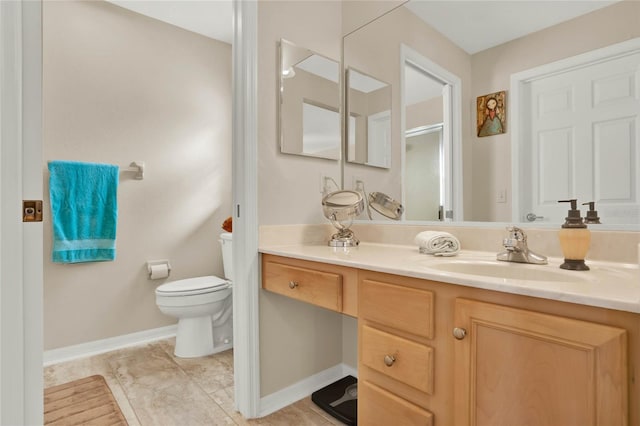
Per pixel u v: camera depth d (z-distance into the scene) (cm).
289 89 166
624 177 105
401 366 95
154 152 247
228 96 285
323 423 148
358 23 184
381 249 151
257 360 154
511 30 130
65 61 213
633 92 104
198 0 228
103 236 223
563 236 97
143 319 243
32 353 93
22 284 91
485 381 77
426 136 156
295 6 169
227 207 283
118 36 233
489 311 76
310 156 175
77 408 158
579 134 114
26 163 92
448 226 147
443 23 150
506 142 130
